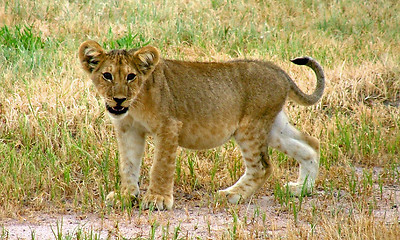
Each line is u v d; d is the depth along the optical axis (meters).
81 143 12.59
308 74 16.45
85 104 13.71
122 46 17.08
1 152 12.02
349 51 18.73
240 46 18.45
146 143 13.02
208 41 18.44
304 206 10.48
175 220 9.65
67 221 9.67
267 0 22.27
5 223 9.53
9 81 14.70
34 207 10.36
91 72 10.02
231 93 10.84
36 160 11.93
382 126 14.94
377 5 22.70
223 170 12.20
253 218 9.33
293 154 11.49
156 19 19.80
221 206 10.32
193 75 10.65
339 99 15.64
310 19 21.36
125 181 10.58
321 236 8.80
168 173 10.30
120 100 9.65
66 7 19.77
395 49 18.97
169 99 10.26
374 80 16.56
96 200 10.69
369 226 8.80
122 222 9.48
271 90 11.10
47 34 18.00
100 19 19.64
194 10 20.73
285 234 8.96
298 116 14.52
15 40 16.86
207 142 10.85
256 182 11.02
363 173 11.64
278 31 19.98
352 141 13.70
